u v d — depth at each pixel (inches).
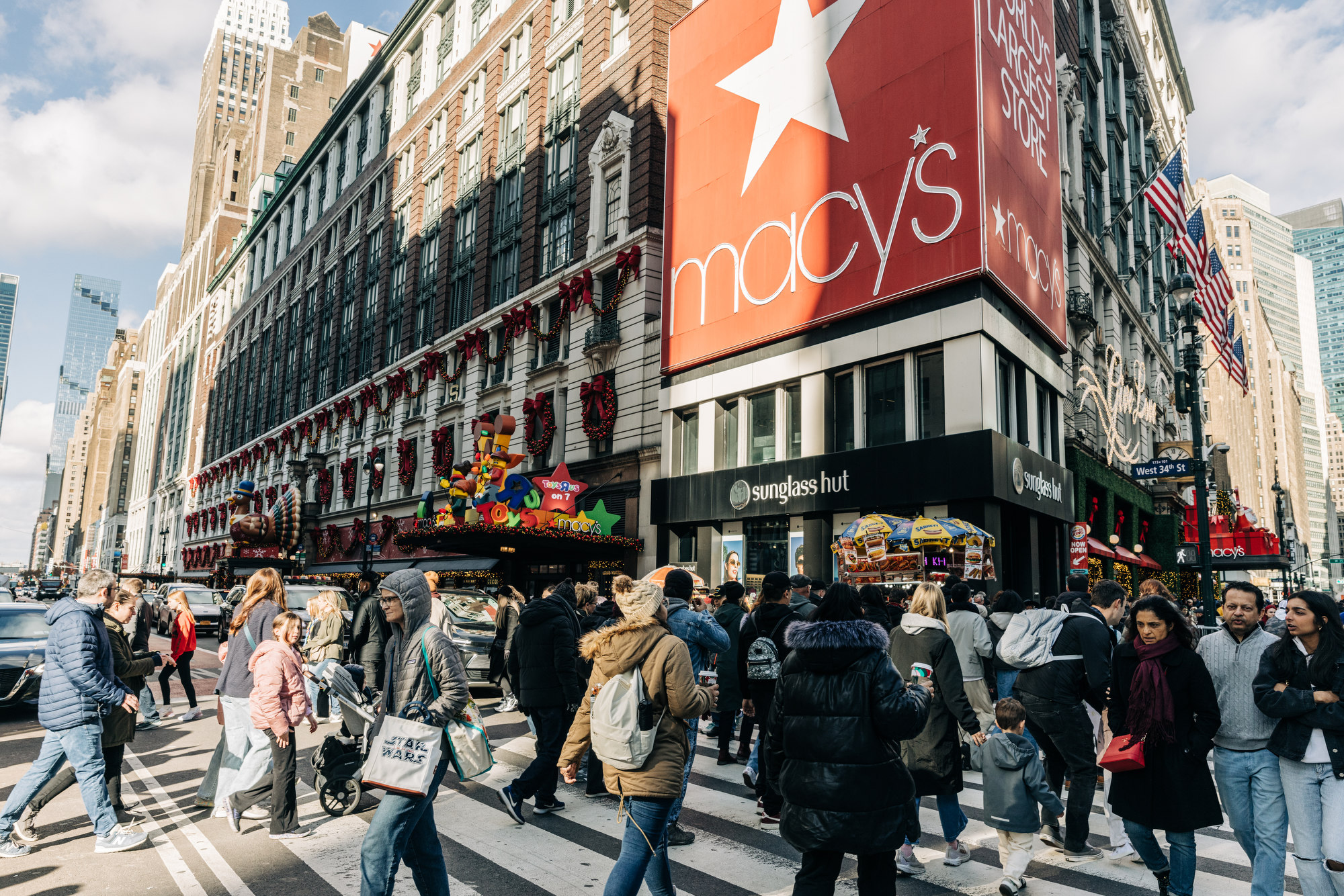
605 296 1093.1
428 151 1681.8
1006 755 193.0
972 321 637.9
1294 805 164.1
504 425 877.8
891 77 714.2
